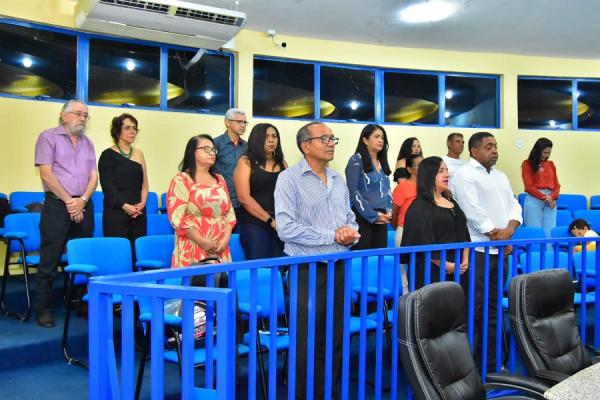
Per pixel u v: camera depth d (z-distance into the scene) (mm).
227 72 6324
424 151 7121
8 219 3951
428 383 1913
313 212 2568
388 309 3523
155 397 1499
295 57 6488
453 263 3000
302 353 2477
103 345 1584
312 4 5367
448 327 2059
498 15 5699
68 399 2688
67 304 3143
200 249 3191
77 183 3652
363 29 6168
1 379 2875
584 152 7496
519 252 3844
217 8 5023
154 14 4898
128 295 1532
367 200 3607
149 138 5820
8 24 5199
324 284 2471
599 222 6414
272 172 3514
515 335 2391
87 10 4812
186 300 1470
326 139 2566
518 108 7484
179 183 3232
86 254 3352
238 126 4199
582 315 3451
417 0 5289
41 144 3568
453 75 7273
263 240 3451
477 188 3564
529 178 6070
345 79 6898
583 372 1782
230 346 1514
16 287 4297
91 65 5625
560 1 5328
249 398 1973
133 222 3988
